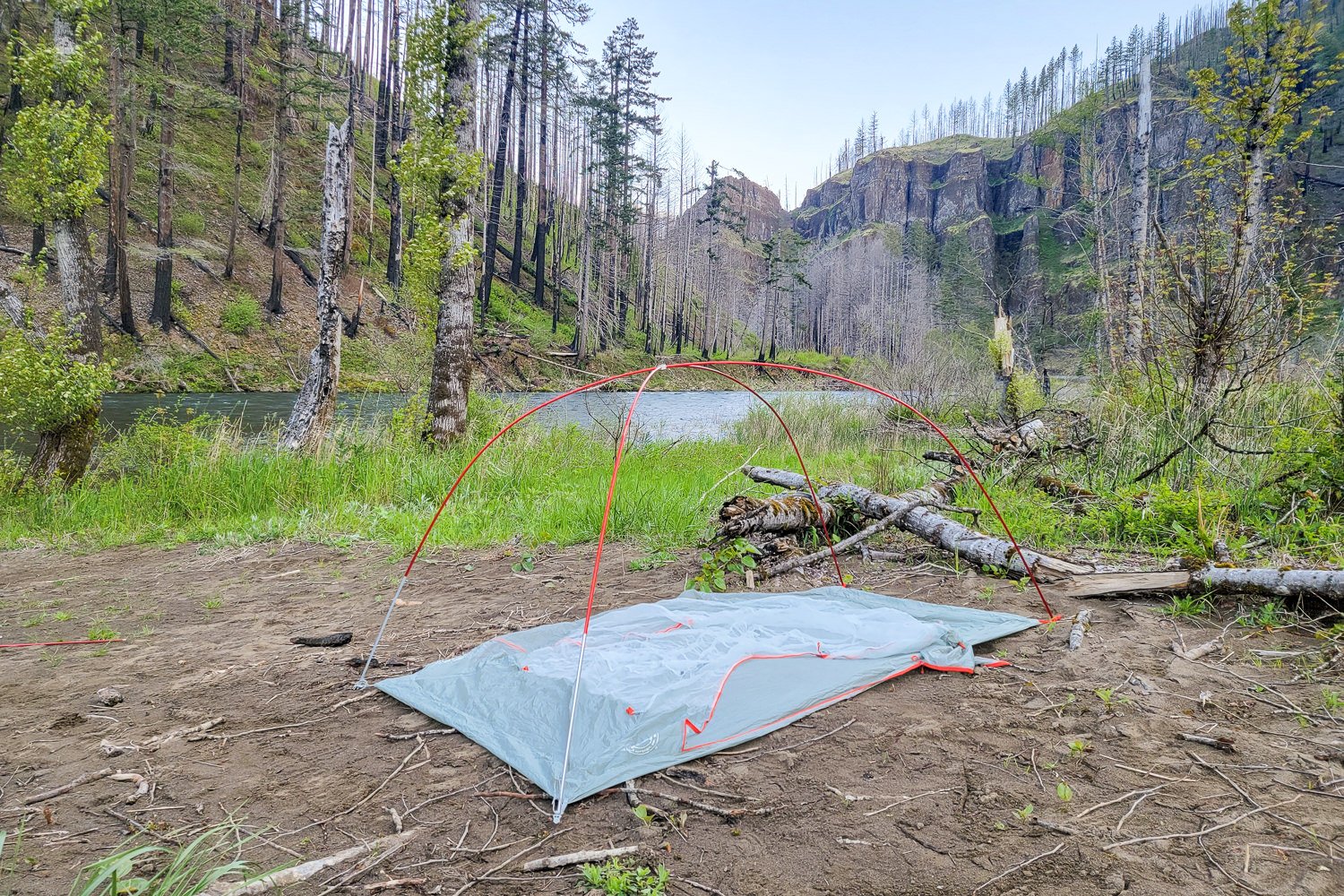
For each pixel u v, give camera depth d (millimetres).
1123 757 2562
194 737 2957
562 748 2660
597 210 53375
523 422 12445
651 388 38875
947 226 104938
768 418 15289
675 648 3414
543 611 4625
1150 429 7254
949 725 2846
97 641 4348
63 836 2281
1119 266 13258
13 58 9766
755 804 2354
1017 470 7316
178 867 2057
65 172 9930
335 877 2049
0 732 3066
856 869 2021
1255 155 8797
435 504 8305
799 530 5836
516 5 31609
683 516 6734
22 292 22844
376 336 26969
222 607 5070
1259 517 5441
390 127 36562
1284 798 2281
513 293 45188
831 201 161500
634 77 53219
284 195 33562
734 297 72375
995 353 12883
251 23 34406
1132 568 4637
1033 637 3758
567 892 1971
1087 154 26906
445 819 2334
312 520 7809
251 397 23469
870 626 3631
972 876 1978
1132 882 1936
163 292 26312
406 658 3857
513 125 56125
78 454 10062
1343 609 3656
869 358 26812
